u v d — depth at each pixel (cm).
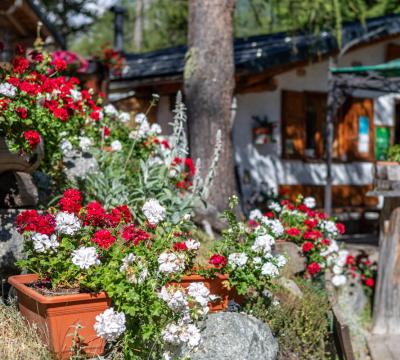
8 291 561
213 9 919
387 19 1466
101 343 476
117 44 1770
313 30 1171
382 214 913
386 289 888
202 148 911
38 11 1129
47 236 473
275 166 1325
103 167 727
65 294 475
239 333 510
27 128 584
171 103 1290
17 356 446
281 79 1331
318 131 1402
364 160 1486
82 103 738
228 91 926
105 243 472
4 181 598
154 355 470
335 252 830
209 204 865
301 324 659
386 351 808
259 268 571
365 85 1201
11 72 620
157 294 471
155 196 679
